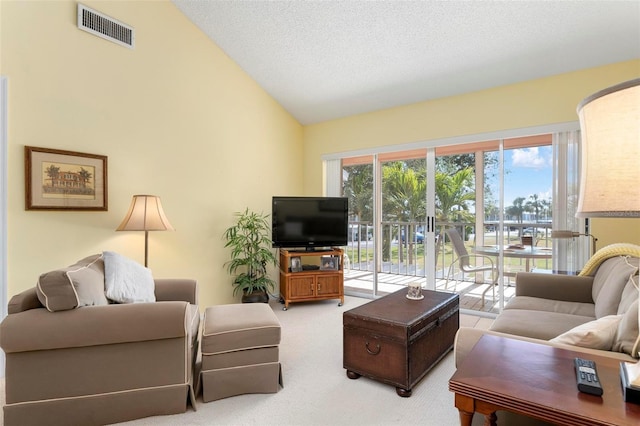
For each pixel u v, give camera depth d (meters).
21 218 2.40
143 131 3.14
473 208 3.86
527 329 1.94
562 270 3.22
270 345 2.11
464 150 3.91
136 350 1.81
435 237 4.11
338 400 2.02
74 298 1.69
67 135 2.63
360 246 4.77
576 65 3.13
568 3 2.59
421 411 1.91
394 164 4.44
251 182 4.28
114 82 2.93
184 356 1.89
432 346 2.37
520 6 2.68
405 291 2.95
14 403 1.65
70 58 2.64
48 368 1.68
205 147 3.71
